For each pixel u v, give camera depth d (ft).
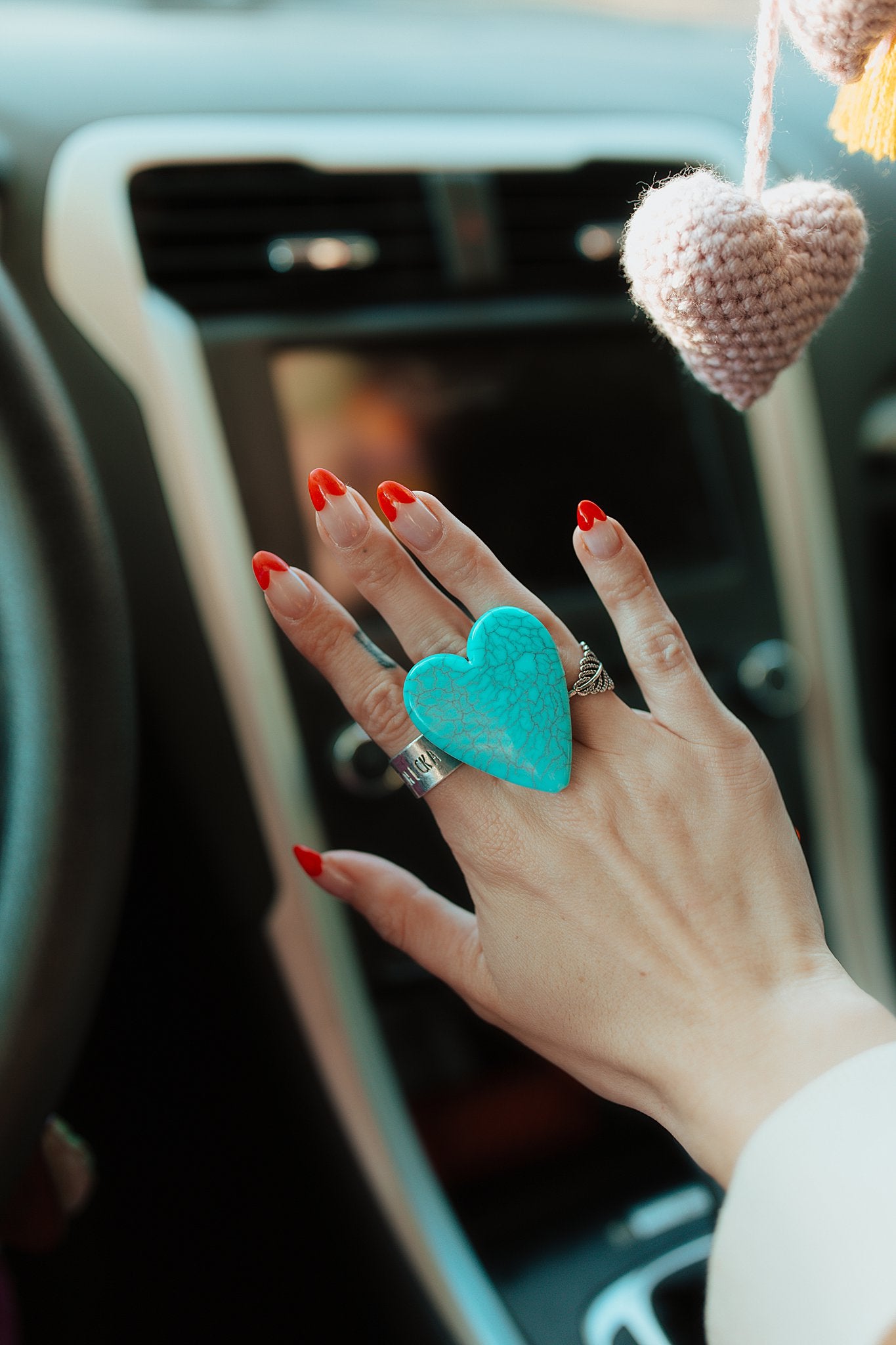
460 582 1.36
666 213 1.18
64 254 2.09
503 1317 2.13
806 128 2.65
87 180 2.11
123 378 2.10
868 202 2.63
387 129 2.31
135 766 1.52
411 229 2.34
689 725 1.33
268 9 2.44
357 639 1.37
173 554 2.12
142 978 2.27
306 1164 2.27
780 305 1.17
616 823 1.31
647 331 2.50
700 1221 2.34
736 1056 1.24
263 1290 2.34
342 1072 2.18
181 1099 2.33
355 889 1.44
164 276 2.18
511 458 2.39
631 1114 2.52
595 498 2.46
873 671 2.71
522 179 2.42
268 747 2.16
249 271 2.23
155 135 2.15
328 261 2.26
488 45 2.60
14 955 1.42
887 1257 1.10
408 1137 2.20
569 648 1.35
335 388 2.26
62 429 1.50
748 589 2.56
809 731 2.61
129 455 2.10
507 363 2.40
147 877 2.20
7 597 1.47
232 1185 2.34
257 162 2.21
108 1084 2.32
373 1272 2.21
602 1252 2.27
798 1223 1.14
